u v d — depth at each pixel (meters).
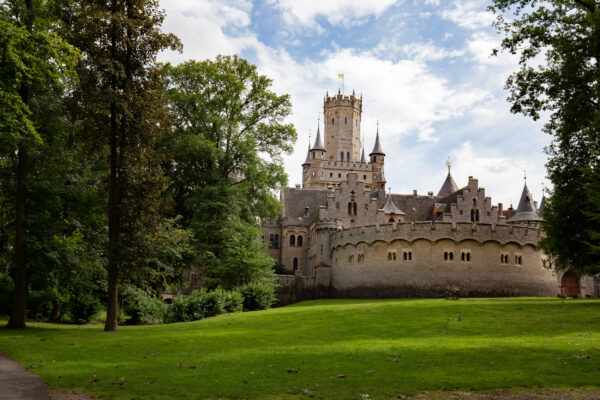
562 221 36.16
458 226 57.22
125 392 11.40
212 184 44.94
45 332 22.31
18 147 23.30
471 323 24.05
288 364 14.39
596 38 27.38
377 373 13.04
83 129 24.45
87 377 12.86
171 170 44.94
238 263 42.72
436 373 12.95
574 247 36.22
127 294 34.03
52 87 24.66
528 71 30.11
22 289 23.73
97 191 27.67
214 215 43.94
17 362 14.93
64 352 16.75
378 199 85.12
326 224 69.81
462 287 56.25
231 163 46.66
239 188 46.84
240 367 14.04
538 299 41.31
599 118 27.52
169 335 21.73
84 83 23.14
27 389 11.70
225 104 47.00
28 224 24.25
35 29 22.59
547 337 19.17
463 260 56.88
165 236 31.44
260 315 31.48
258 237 48.88
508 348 16.41
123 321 34.75
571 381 12.10
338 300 59.00
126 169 24.30
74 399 10.90
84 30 23.61
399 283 57.91
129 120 24.42
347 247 64.88
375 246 60.62
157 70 25.31
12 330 22.50
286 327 24.56
